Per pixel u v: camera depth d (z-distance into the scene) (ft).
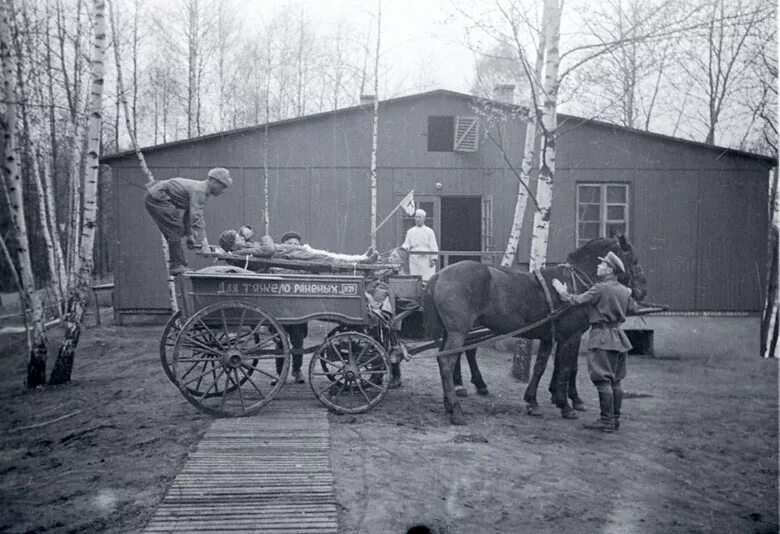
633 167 45.37
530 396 23.58
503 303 22.49
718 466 19.66
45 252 40.73
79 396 25.40
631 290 23.71
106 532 13.30
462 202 58.13
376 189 44.34
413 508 14.74
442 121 49.37
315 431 19.25
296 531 13.28
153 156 43.47
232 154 44.09
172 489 15.03
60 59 41.34
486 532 13.94
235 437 18.58
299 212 44.60
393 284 23.95
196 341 20.79
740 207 45.32
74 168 41.78
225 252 21.84
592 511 15.33
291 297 20.90
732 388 32.63
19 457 17.92
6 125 28.04
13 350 34.14
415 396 25.29
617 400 22.35
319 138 44.57
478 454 18.40
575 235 45.39
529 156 35.81
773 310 42.47
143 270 43.39
